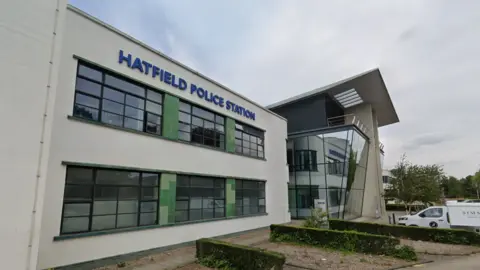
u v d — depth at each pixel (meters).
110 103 10.62
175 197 12.71
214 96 15.91
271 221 20.30
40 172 6.44
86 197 9.38
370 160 30.55
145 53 12.12
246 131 18.98
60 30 7.24
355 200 25.80
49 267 8.05
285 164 23.30
